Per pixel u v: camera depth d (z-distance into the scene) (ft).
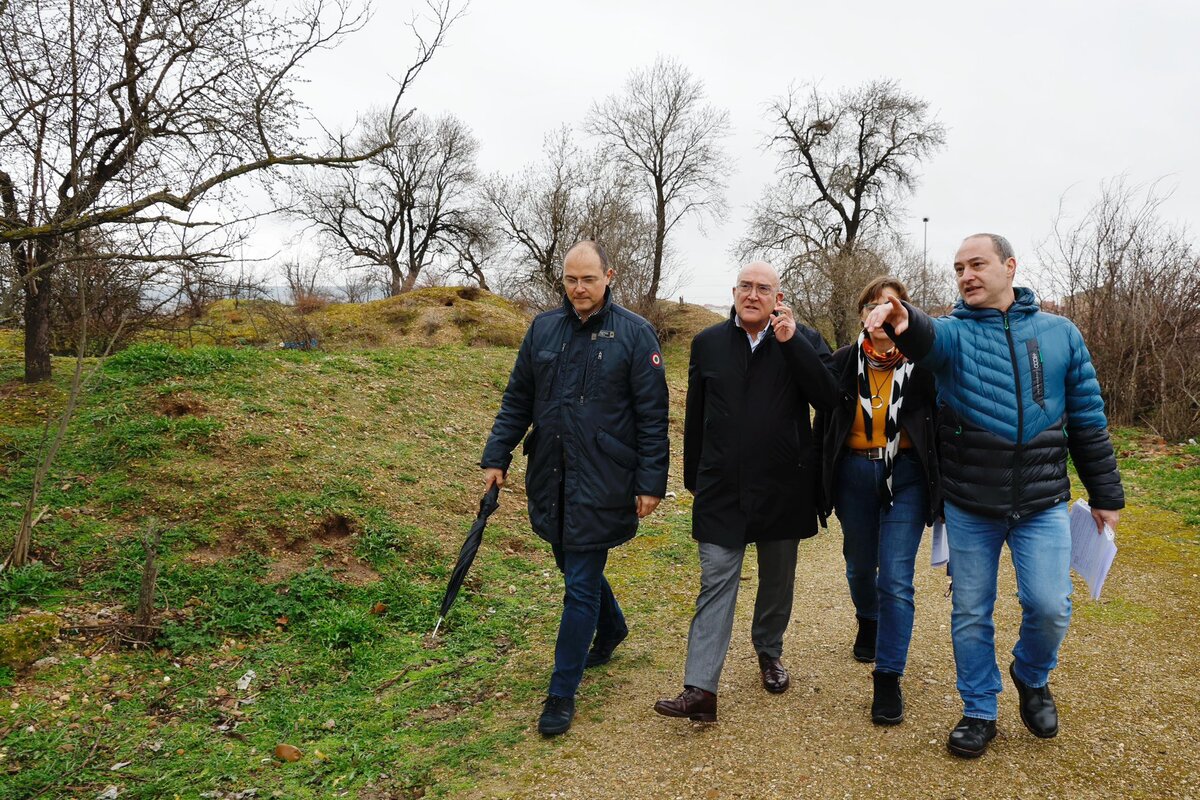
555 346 11.11
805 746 9.87
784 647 13.34
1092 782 8.86
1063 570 9.18
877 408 11.01
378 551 16.89
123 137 18.20
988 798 8.61
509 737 10.43
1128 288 38.06
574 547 10.60
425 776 9.59
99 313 25.13
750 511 10.53
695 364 11.19
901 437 10.73
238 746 10.23
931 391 10.51
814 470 11.19
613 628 12.70
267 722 10.85
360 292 132.26
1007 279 9.39
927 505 10.63
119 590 13.83
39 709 10.55
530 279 76.89
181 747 10.09
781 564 11.24
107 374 22.90
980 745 9.40
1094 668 12.00
